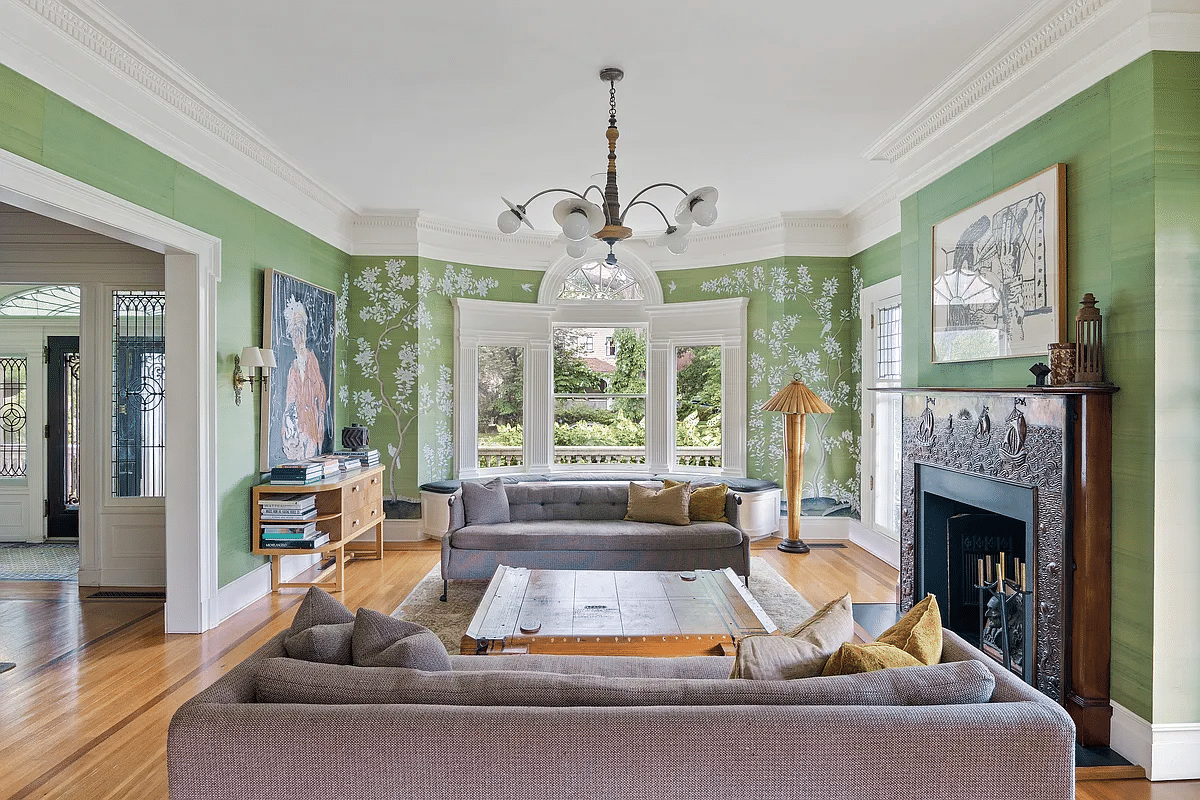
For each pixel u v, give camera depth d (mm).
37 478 6938
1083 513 2957
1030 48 3379
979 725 1737
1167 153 2736
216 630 4465
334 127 4707
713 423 7598
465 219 7234
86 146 3402
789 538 6586
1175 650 2748
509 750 1719
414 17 3291
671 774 1716
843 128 4680
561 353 7930
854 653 2002
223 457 4703
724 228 7355
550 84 4020
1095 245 3039
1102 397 2943
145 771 2797
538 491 5801
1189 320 2742
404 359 7043
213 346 4527
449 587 5480
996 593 3688
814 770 1718
